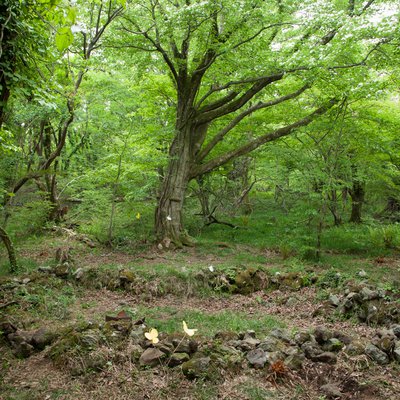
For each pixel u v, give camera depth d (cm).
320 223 983
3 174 1127
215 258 986
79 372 387
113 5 973
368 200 1848
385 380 385
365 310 584
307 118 1138
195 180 1513
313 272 813
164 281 732
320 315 612
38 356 430
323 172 988
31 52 460
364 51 1003
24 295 636
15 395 353
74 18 179
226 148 1427
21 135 1089
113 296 700
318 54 871
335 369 401
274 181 1467
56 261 883
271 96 1297
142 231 1188
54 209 1382
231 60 996
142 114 1315
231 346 444
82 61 989
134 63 1131
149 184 1163
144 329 471
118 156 1103
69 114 1090
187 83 1148
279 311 644
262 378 388
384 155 1185
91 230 1162
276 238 1202
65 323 551
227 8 886
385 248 1097
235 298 714
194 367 381
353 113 1033
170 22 937
